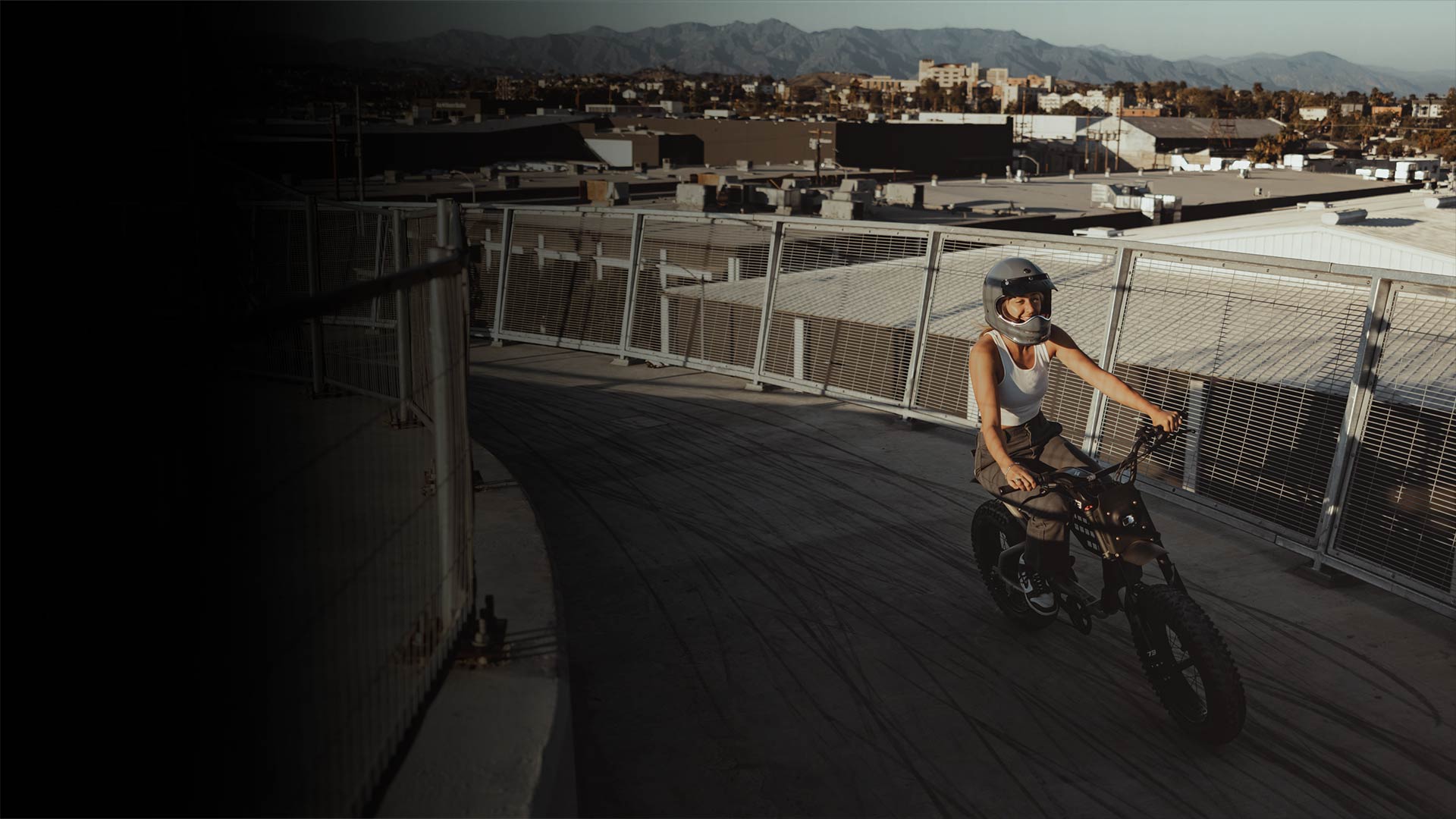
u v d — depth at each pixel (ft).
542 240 43.09
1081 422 26.16
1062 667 16.34
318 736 8.10
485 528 17.10
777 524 22.67
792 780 13.28
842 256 33.96
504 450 28.25
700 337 38.42
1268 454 21.53
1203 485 23.13
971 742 14.20
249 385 6.86
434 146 227.40
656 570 20.17
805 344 34.83
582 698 15.30
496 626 12.44
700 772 13.42
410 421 20.56
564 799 10.55
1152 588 14.24
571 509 23.67
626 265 39.81
